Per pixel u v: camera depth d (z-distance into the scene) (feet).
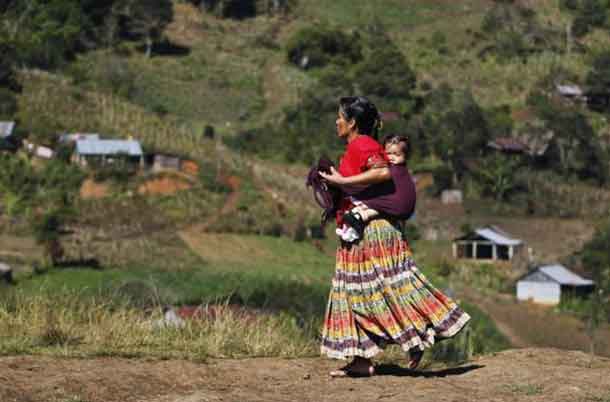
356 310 40.63
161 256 366.84
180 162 497.05
